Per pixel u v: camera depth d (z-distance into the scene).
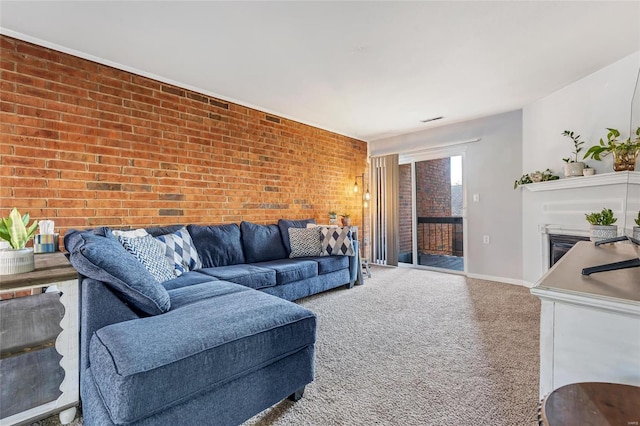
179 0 1.80
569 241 3.15
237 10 1.89
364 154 5.30
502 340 2.20
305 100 3.45
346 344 2.15
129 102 2.62
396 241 4.98
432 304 3.04
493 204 4.05
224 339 1.23
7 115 2.07
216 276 2.50
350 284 3.70
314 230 3.71
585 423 0.58
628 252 1.34
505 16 1.98
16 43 2.11
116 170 2.54
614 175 2.56
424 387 1.63
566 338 0.81
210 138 3.19
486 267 4.12
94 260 1.31
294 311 1.54
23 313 1.38
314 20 2.00
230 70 2.70
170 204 2.87
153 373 1.04
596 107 2.83
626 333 0.74
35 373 1.35
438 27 2.09
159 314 1.49
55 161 2.25
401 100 3.47
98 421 1.06
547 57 2.53
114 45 2.28
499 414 1.41
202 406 1.17
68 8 1.85
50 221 2.01
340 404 1.49
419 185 4.97
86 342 1.34
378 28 2.10
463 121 4.28
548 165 3.38
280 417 1.40
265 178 3.73
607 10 1.93
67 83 2.31
